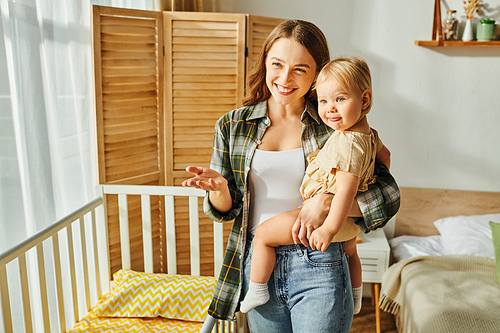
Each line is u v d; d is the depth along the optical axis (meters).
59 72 1.83
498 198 2.81
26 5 1.57
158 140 2.29
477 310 1.91
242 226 1.14
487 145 2.80
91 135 2.09
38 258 1.50
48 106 1.69
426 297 2.05
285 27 1.03
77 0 1.93
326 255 1.04
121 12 2.01
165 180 2.35
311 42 1.01
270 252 1.06
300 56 1.00
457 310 1.90
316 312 1.03
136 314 1.83
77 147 1.95
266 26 2.31
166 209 2.04
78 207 1.97
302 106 1.16
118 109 2.08
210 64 2.25
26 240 1.43
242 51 2.25
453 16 2.59
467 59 2.70
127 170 2.17
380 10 2.67
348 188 0.94
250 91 1.18
